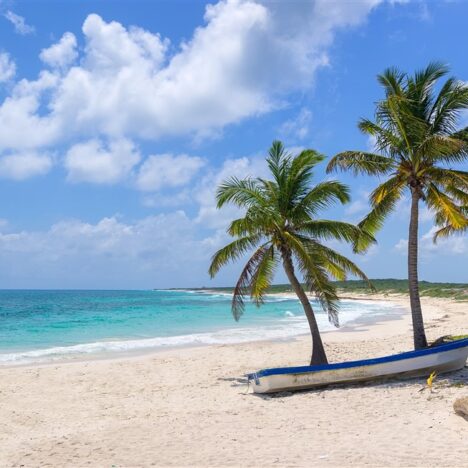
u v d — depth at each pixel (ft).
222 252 53.78
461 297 228.43
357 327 114.73
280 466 25.27
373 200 59.26
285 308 205.98
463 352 47.03
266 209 51.90
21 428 36.35
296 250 50.72
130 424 36.45
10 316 156.97
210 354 70.44
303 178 53.42
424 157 54.65
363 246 61.46
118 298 374.02
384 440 28.58
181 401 44.24
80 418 38.96
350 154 58.08
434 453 25.64
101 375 55.93
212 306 230.89
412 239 57.41
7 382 52.03
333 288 51.44
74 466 27.32
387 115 55.93
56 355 72.28
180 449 29.50
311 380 44.45
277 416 36.45
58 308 211.82
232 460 26.81
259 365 62.08
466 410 30.76
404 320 134.31
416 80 56.70
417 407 35.50
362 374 44.70
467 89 53.26
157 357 68.23
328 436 30.32
